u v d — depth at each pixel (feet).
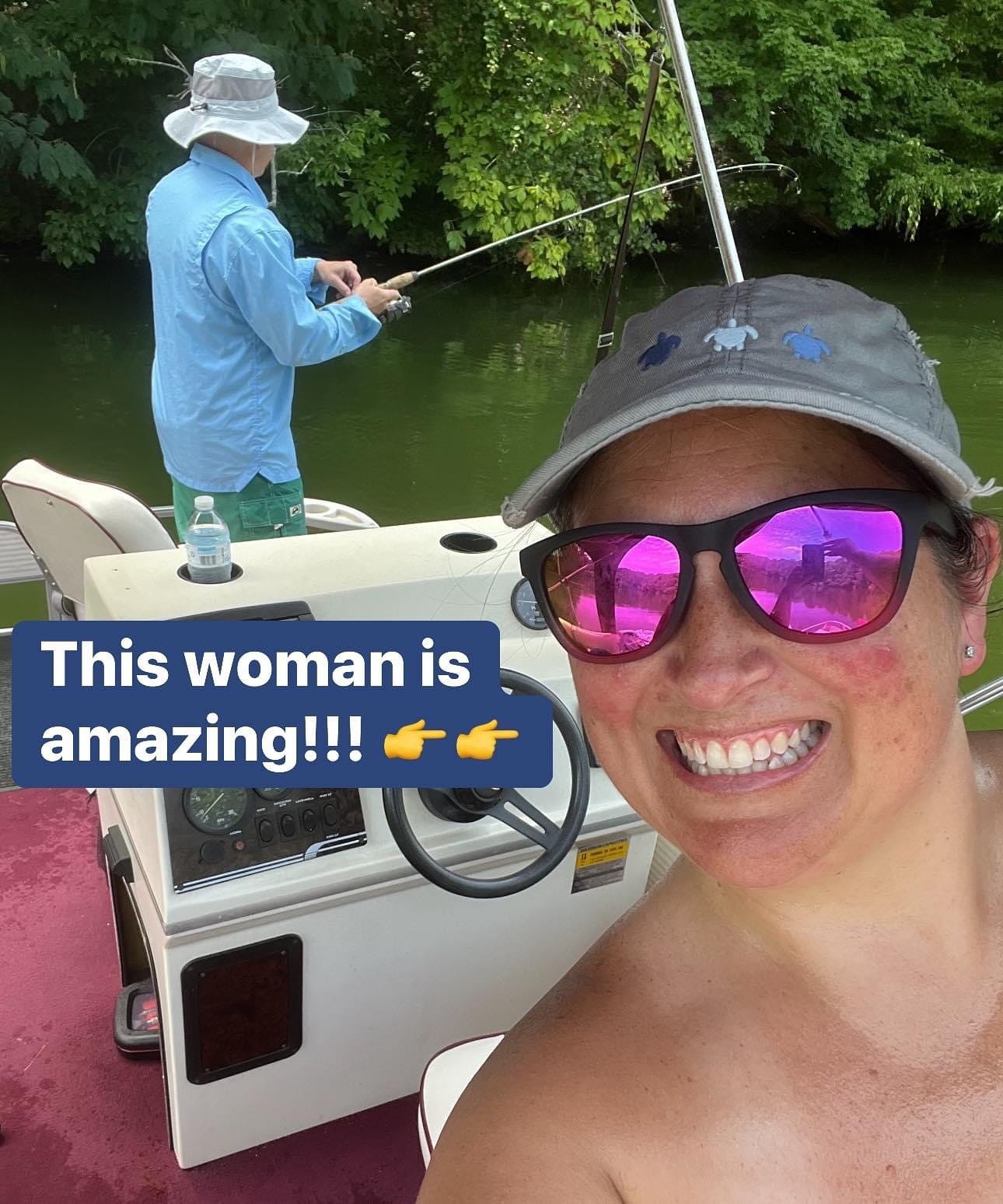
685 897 2.52
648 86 4.47
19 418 23.48
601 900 6.08
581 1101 2.19
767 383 2.07
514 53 34.81
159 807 4.64
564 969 6.15
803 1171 2.26
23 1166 5.55
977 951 2.47
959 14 43.60
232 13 32.17
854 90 39.75
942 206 43.52
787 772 2.24
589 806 5.68
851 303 2.28
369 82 37.09
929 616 2.22
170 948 4.72
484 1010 5.94
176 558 5.83
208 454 8.39
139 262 37.78
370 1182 5.57
